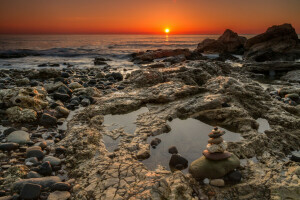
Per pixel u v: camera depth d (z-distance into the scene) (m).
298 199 0.92
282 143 1.46
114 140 1.54
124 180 1.07
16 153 1.43
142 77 3.07
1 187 1.09
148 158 1.31
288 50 8.23
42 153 1.41
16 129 1.75
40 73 4.00
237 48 11.06
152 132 1.60
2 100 2.22
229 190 1.00
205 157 1.17
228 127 1.68
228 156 1.13
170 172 1.14
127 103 2.14
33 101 2.24
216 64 4.07
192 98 2.14
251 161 1.24
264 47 8.70
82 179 1.13
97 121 1.83
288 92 2.91
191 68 3.30
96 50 13.49
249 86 2.28
